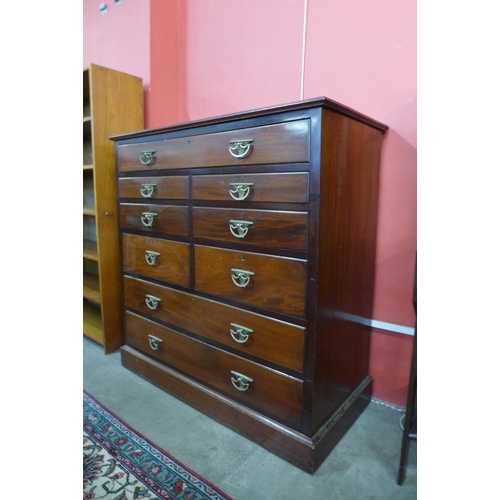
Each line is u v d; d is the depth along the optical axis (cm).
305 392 120
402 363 156
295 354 121
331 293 122
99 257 200
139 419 151
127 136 169
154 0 207
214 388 150
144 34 210
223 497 113
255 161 121
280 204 117
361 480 120
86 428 145
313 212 110
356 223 134
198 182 141
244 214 127
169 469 124
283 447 128
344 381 141
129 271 183
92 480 119
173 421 150
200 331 151
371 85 149
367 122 130
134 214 174
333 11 155
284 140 113
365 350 157
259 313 129
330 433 129
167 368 171
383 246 154
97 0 242
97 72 188
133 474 122
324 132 106
